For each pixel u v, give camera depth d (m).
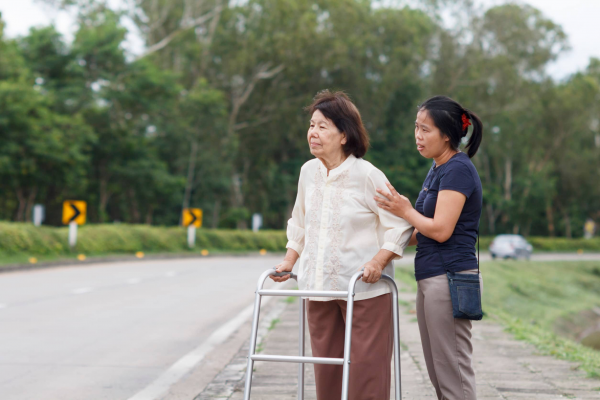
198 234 45.25
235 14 57.62
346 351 3.86
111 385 7.28
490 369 7.66
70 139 42.09
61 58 46.62
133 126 52.16
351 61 56.53
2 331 10.76
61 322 11.85
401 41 59.72
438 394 4.51
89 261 29.81
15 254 26.44
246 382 3.95
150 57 56.31
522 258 54.16
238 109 60.97
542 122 77.69
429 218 4.23
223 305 15.07
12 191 44.84
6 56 41.22
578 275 48.34
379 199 4.24
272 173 64.62
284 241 54.56
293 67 53.84
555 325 28.41
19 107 37.53
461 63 67.44
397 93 63.12
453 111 4.34
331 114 4.38
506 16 67.88
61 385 7.24
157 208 62.66
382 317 4.34
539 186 80.44
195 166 57.84
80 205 31.08
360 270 4.13
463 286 4.21
